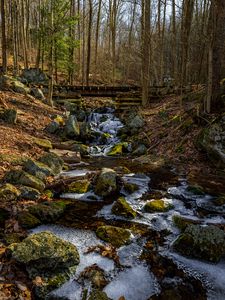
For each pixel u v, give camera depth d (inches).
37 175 324.2
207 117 449.1
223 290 183.2
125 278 188.1
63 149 479.2
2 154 360.2
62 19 684.1
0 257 187.3
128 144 525.3
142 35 784.3
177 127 496.7
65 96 785.6
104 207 284.0
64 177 352.5
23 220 235.3
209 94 450.9
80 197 303.1
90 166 416.8
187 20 701.9
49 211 251.1
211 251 205.5
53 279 175.8
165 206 284.2
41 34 781.3
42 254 178.7
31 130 508.1
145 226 250.8
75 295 171.5
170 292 179.9
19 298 159.5
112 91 813.9
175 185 346.3
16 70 899.4
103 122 668.7
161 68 1101.7
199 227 217.8
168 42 1509.6
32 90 730.2
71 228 241.0
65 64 984.3
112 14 1105.4
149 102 761.0
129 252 212.5
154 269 197.6
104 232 229.5
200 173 379.6
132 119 607.5
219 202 296.8
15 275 174.4
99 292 170.4
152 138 518.9
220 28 445.7
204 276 192.9
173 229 247.8
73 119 572.1
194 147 432.1
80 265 194.1
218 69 456.8
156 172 393.7
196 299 176.4
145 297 176.6
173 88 785.6
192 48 1026.7
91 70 1558.8
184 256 210.5
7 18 1217.4
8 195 261.4
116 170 396.2
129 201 299.3
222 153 378.6
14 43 914.1
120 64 1692.9
